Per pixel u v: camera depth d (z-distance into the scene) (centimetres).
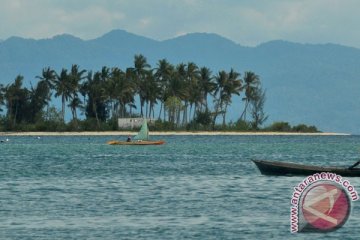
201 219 18788
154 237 16750
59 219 18812
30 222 18425
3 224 18150
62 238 16700
